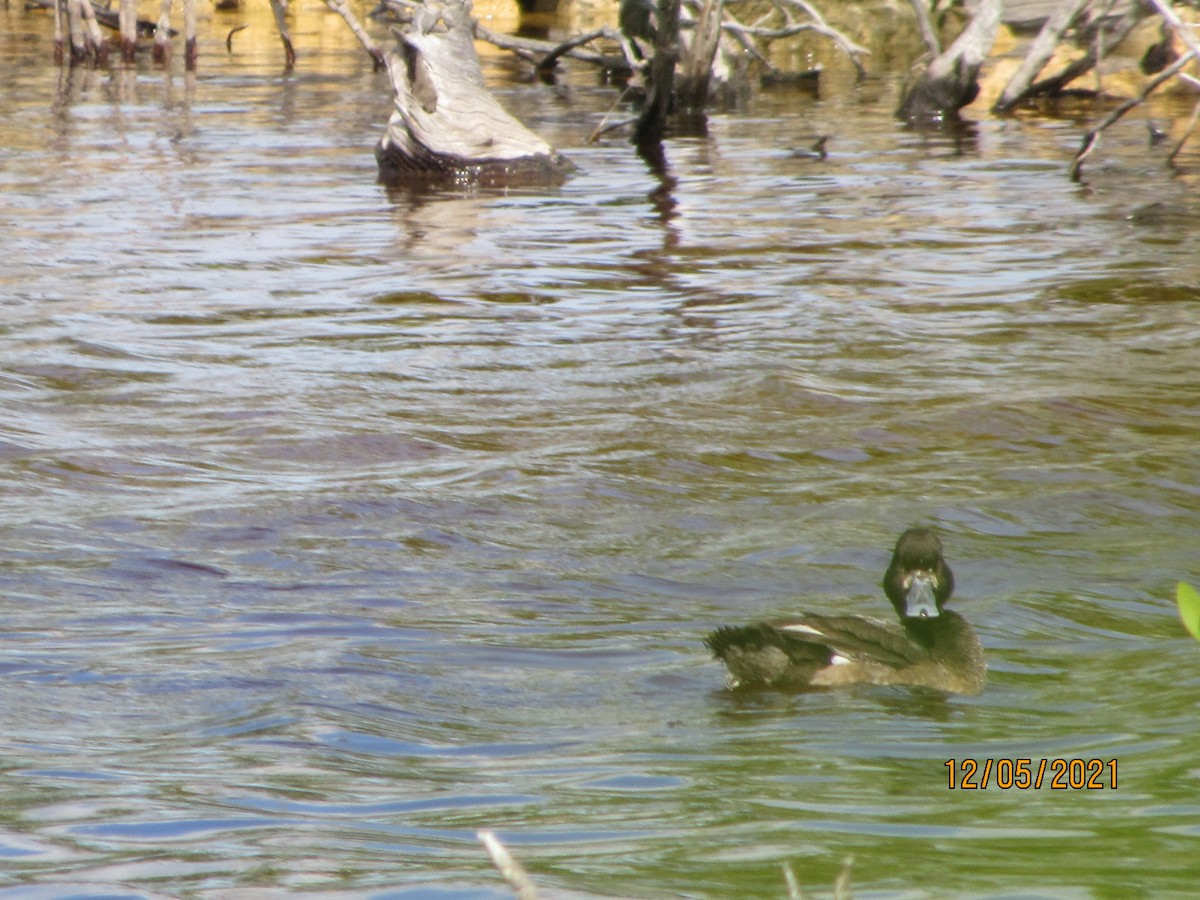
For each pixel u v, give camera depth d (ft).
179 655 52.80
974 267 133.59
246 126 232.32
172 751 42.98
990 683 50.31
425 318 116.88
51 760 42.09
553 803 38.01
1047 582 63.26
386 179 186.50
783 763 41.65
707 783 39.42
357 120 239.09
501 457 82.53
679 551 67.72
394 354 105.81
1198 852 32.86
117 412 90.74
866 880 31.32
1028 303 120.06
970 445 84.74
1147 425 88.02
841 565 66.03
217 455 82.53
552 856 33.30
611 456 82.58
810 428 87.76
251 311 118.52
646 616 58.85
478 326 114.42
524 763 41.93
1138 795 37.55
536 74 296.71
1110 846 33.50
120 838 35.17
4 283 126.11
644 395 95.40
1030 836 34.24
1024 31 321.73
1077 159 182.09
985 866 31.94
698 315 117.60
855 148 209.15
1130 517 72.59
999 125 231.71
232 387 96.84
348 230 153.28
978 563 66.03
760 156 203.21
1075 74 256.32
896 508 73.92
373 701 48.21
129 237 147.54
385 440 85.71
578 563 66.13
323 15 410.31
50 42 357.00
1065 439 85.56
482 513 73.15
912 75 245.45
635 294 125.08
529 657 53.31
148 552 66.33
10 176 184.24
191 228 153.07
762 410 91.76
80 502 73.77
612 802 37.99
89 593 60.80
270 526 70.64
